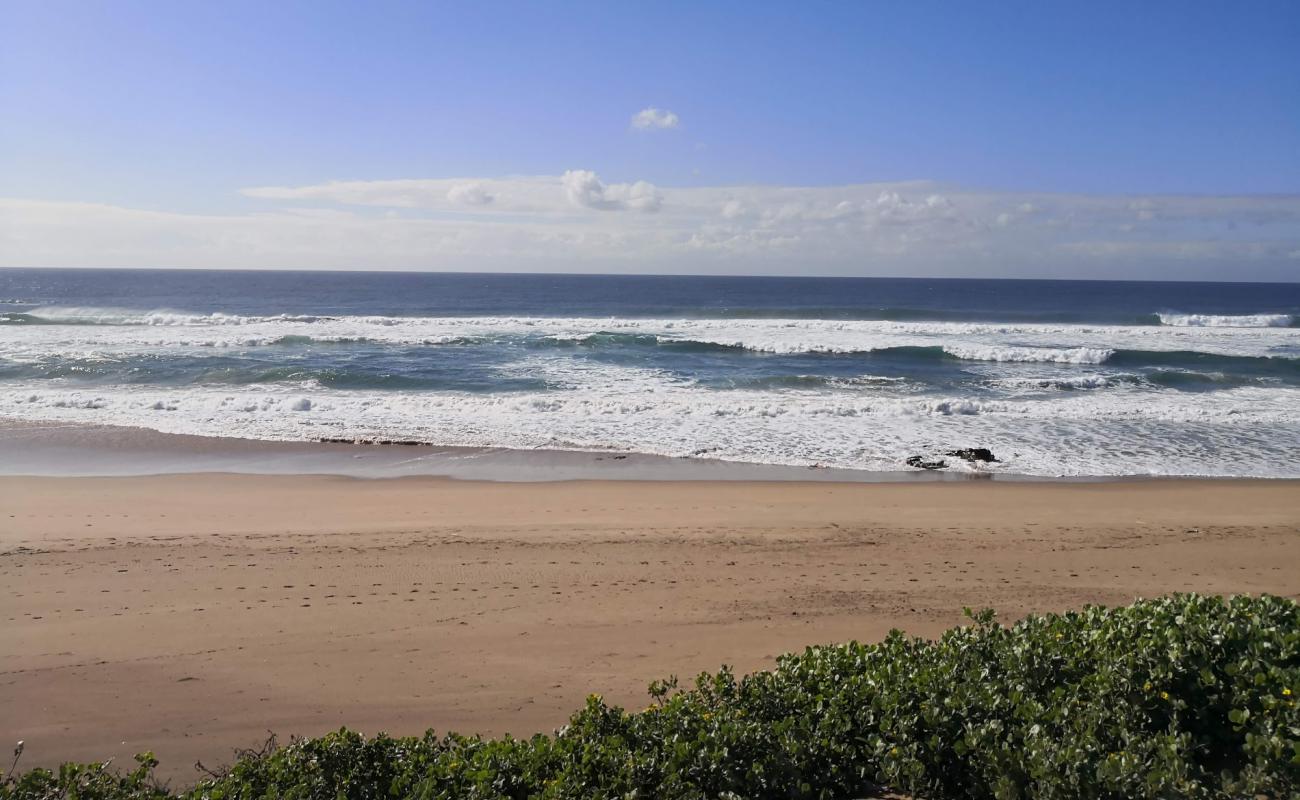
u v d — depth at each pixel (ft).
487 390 68.90
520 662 20.38
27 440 50.55
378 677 19.56
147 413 58.23
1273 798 10.59
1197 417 60.44
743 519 35.24
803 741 12.39
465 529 33.17
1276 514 36.99
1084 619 16.01
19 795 12.10
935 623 23.02
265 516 35.35
